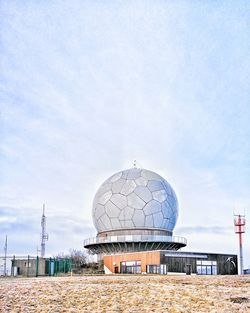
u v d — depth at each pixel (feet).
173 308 43.45
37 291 60.64
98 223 212.64
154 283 79.56
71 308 43.88
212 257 177.37
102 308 43.91
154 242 198.90
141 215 201.67
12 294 56.75
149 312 41.32
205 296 52.85
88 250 228.22
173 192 221.46
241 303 46.88
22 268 156.56
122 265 182.60
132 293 56.34
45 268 154.20
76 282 84.84
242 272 183.62
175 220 217.56
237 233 189.06
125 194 204.54
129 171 215.31
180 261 167.12
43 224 245.86
